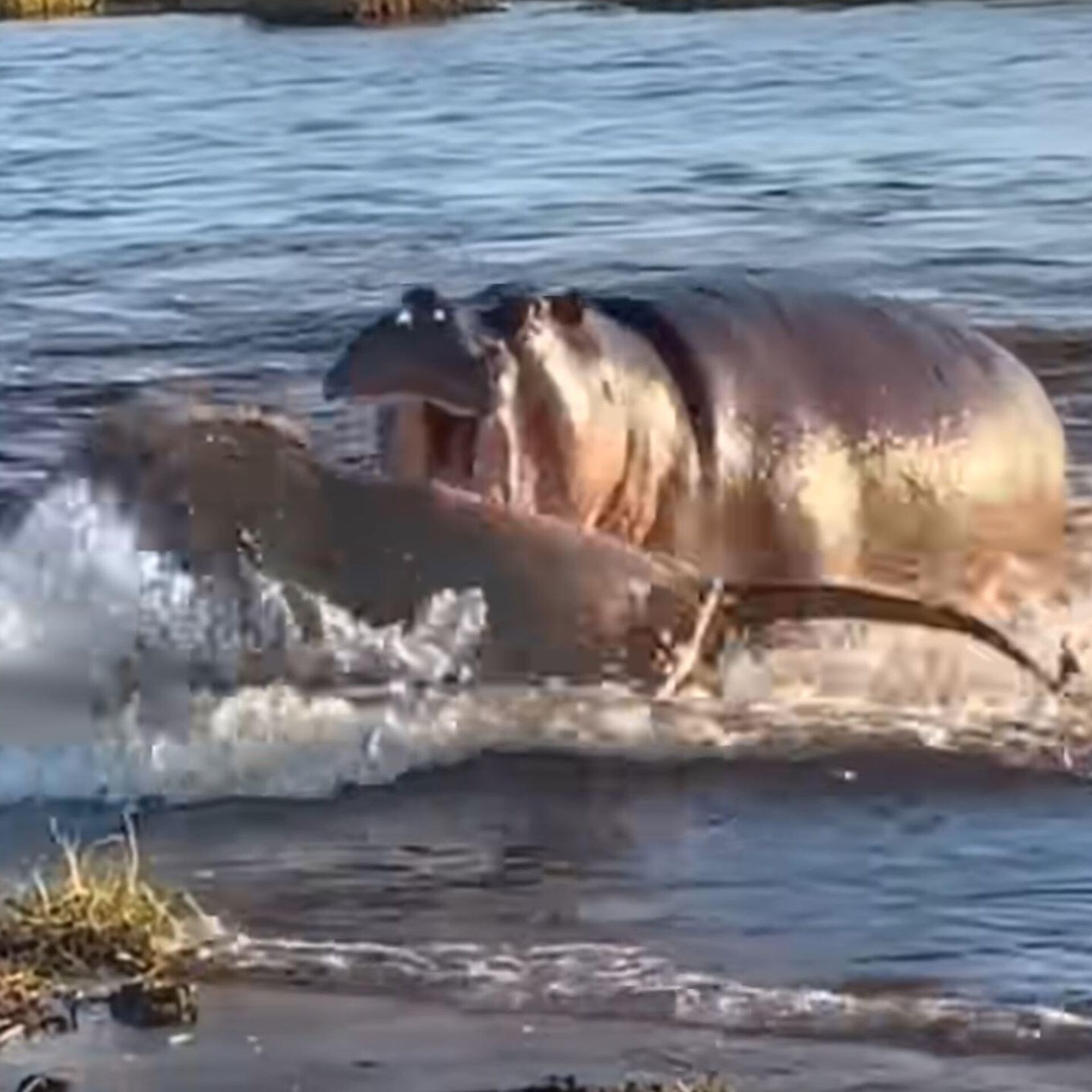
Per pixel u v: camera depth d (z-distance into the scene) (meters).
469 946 14.92
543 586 18.83
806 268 37.94
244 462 18.62
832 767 18.17
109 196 47.06
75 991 14.23
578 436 19.92
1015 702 19.84
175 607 18.48
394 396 19.17
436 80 65.50
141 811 17.23
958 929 15.19
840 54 68.94
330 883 15.98
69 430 28.00
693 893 15.83
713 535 20.77
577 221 43.12
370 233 42.25
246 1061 13.34
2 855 16.42
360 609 18.58
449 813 17.30
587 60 69.25
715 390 20.84
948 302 34.78
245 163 51.22
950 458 21.69
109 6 89.12
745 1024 13.79
